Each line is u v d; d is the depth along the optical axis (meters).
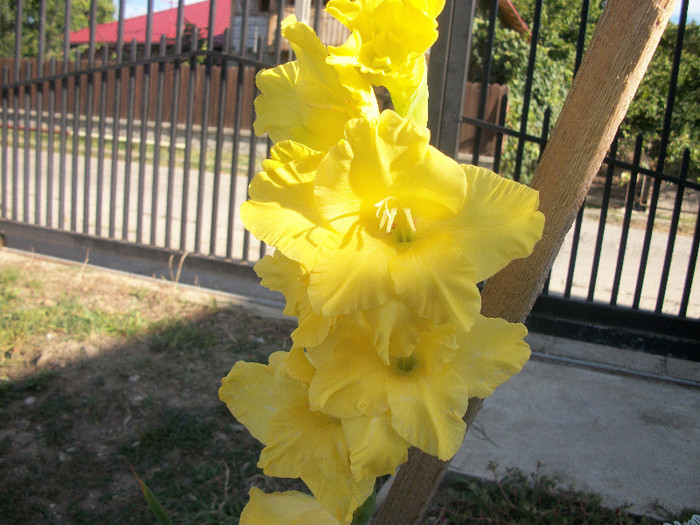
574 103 1.32
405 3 0.96
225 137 14.19
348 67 1.00
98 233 5.85
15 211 6.20
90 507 2.86
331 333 1.09
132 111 5.62
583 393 3.94
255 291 5.60
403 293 0.95
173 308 4.95
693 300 6.20
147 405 3.57
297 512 1.43
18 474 3.01
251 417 1.39
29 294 4.98
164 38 5.45
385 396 1.08
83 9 26.02
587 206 11.55
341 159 0.96
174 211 8.91
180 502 2.89
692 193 12.44
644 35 1.23
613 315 4.39
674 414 3.72
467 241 0.99
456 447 1.05
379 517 1.82
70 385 3.72
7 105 6.17
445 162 0.96
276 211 1.01
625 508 2.77
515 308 1.46
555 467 3.14
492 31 4.18
